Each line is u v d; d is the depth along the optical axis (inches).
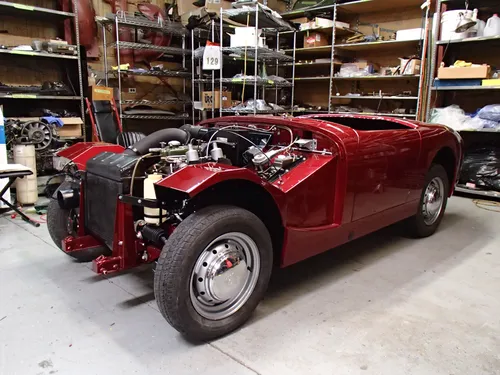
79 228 91.0
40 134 167.2
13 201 159.8
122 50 237.6
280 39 279.4
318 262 108.6
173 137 89.7
